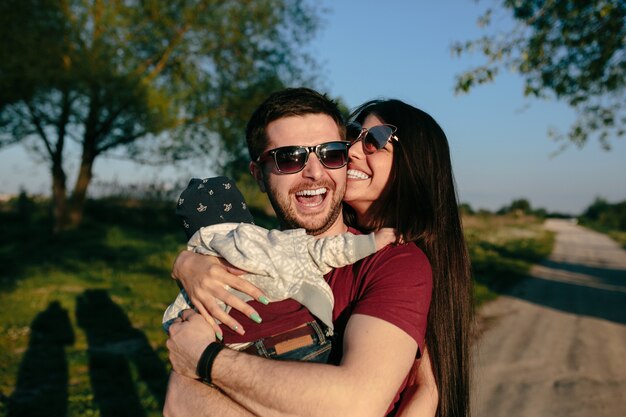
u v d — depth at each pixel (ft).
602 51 25.57
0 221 70.64
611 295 44.42
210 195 6.54
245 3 63.82
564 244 117.08
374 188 7.19
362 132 7.21
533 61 25.05
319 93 6.85
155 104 57.93
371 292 5.48
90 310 30.78
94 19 56.29
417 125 7.08
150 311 31.01
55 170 63.57
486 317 32.94
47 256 49.24
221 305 5.78
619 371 22.36
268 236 5.82
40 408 17.40
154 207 80.64
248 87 66.74
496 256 70.33
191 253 6.27
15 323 27.53
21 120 59.06
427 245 6.61
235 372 5.17
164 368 21.43
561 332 29.71
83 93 55.01
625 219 203.21
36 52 51.19
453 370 6.45
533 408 18.17
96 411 17.37
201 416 5.39
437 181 6.92
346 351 5.12
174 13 60.08
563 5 24.11
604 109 28.25
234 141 67.10
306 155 6.43
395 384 5.02
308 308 5.57
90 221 70.08
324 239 5.81
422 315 5.41
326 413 4.78
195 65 64.28
